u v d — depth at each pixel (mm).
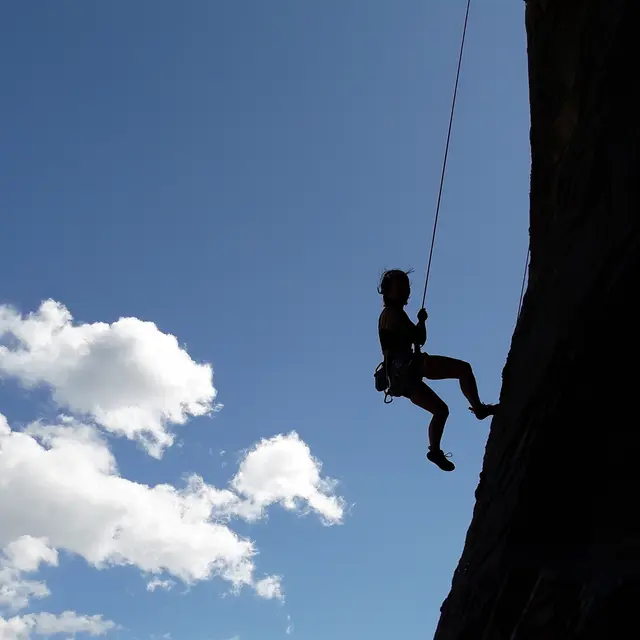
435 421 6496
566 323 4324
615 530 3932
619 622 3531
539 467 4332
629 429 4055
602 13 4320
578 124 4441
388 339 6609
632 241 3918
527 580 4172
